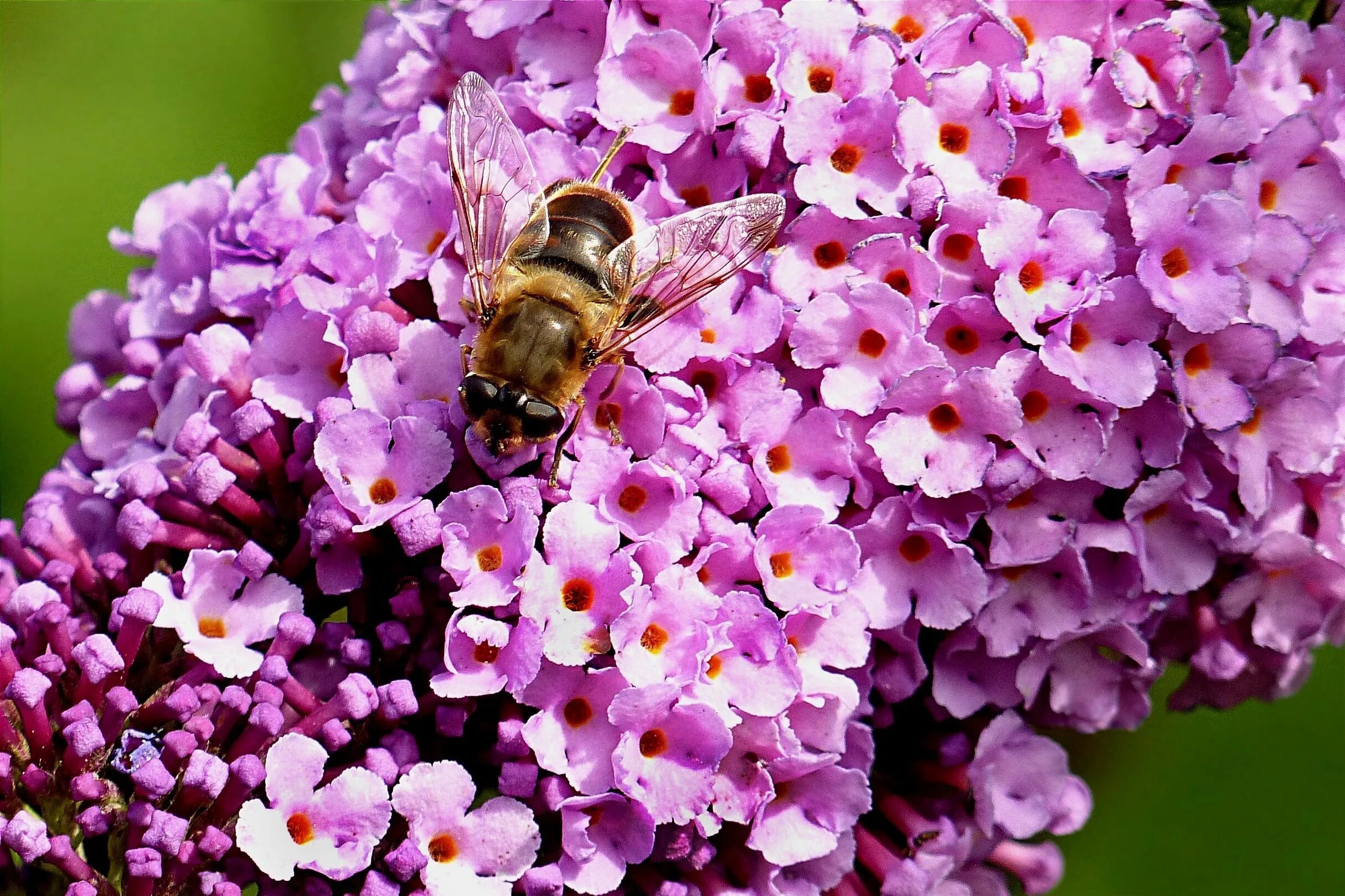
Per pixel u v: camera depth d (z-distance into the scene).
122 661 0.20
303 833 0.20
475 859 0.20
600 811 0.20
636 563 0.20
